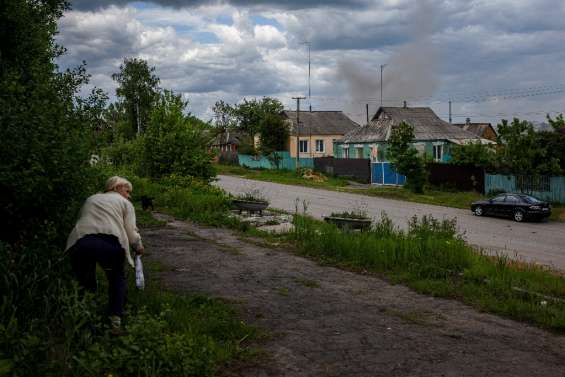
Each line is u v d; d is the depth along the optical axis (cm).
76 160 642
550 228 2409
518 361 552
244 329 602
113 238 536
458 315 735
